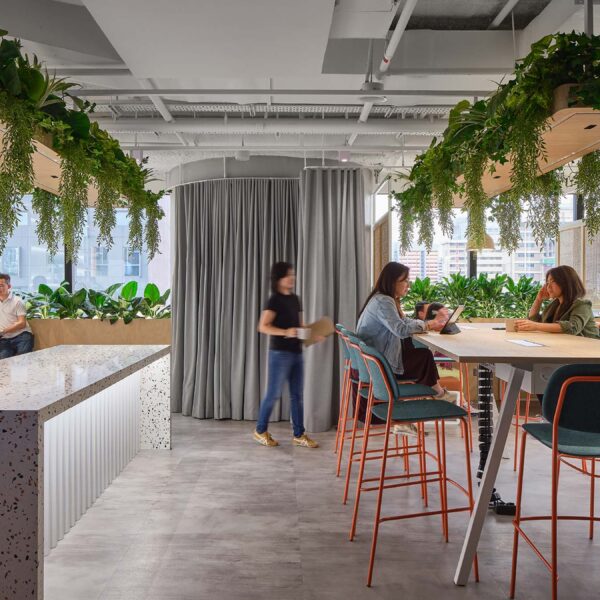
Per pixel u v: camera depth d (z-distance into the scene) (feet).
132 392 15.20
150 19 11.07
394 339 13.43
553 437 7.43
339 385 19.57
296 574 8.98
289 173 20.90
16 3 12.59
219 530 10.66
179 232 21.29
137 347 13.88
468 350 9.47
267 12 10.81
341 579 8.82
